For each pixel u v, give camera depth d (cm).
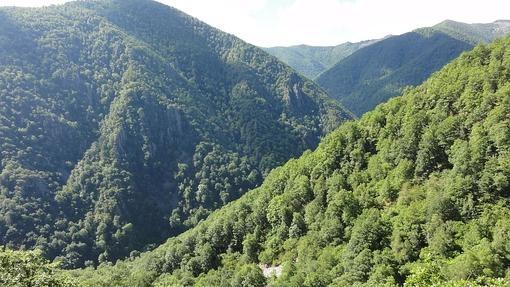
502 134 8169
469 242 7050
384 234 8344
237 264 11144
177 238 15062
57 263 3525
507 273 6053
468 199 7731
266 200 12669
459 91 10250
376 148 11331
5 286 3106
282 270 9625
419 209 8225
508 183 7650
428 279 3669
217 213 15600
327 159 11944
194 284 10588
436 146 9456
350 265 8025
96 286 10706
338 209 9800
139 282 11194
